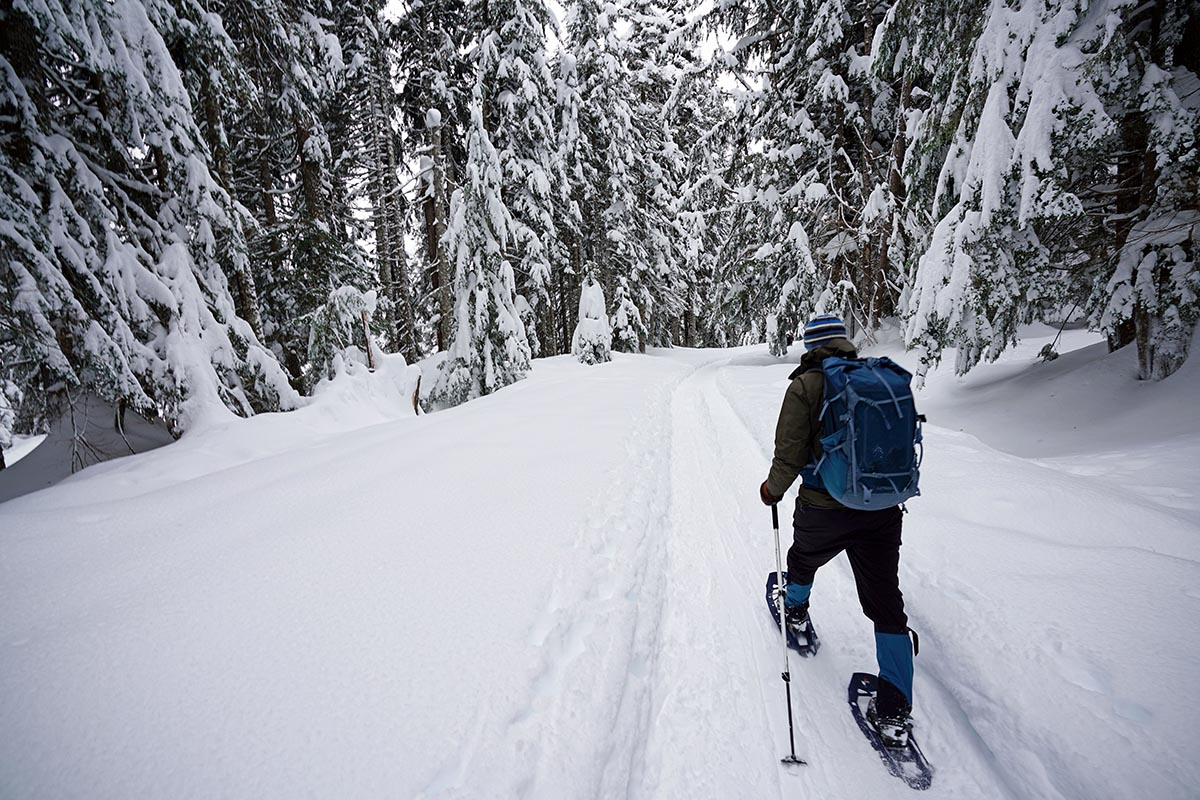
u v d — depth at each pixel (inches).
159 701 79.6
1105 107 201.5
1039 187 206.2
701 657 109.1
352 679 84.4
